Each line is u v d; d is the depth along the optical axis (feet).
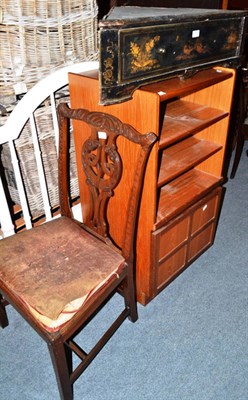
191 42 4.04
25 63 4.45
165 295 5.57
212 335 4.94
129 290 4.59
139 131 3.94
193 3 6.75
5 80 4.45
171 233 4.91
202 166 5.78
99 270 3.94
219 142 5.40
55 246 4.26
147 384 4.36
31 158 5.19
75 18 4.62
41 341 4.85
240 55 4.85
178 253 5.39
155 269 4.93
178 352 4.73
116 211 4.83
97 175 4.15
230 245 6.60
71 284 3.75
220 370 4.51
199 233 5.72
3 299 4.84
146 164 3.97
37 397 4.22
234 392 4.27
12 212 5.77
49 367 4.54
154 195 4.29
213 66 4.57
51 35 4.49
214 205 5.75
